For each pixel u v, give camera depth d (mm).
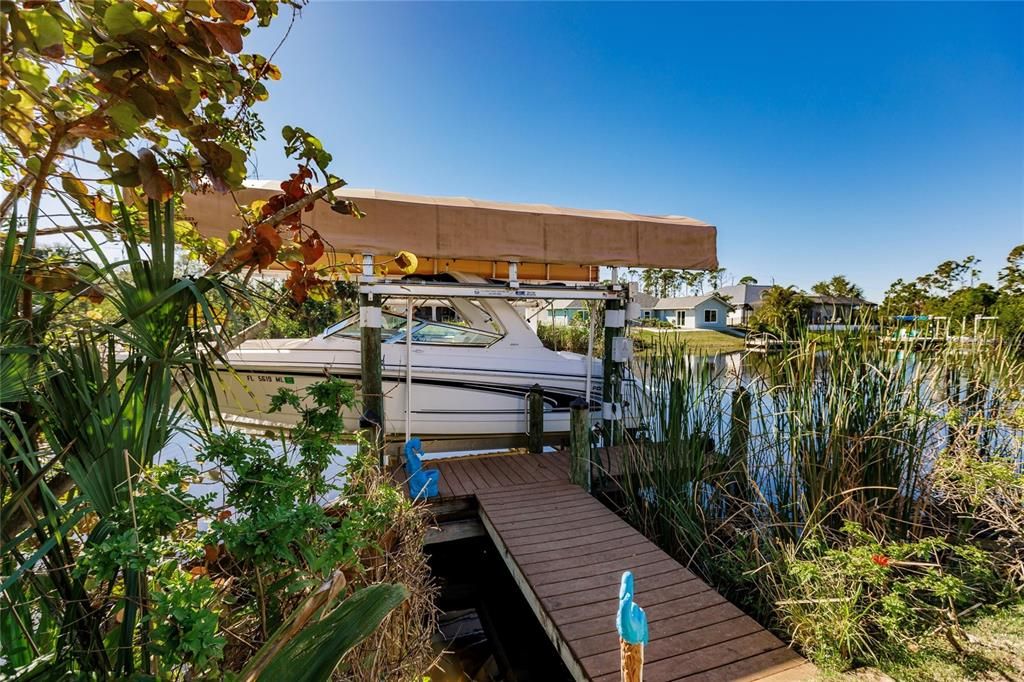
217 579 1771
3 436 1116
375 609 1232
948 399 3596
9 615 1146
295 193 1646
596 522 3512
